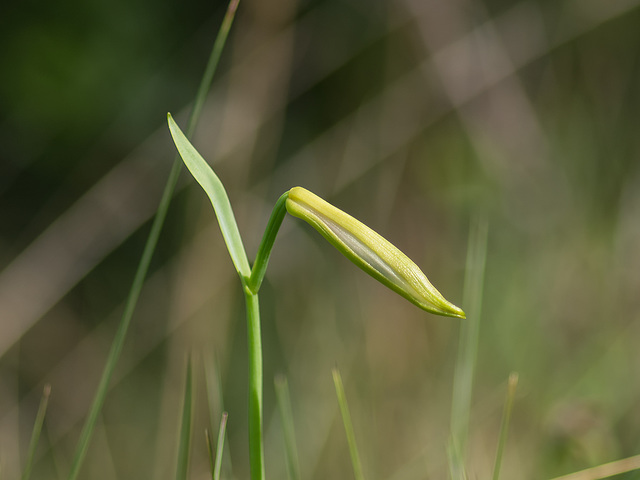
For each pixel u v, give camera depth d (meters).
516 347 1.14
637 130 1.46
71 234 1.21
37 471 1.03
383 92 1.46
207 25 1.50
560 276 1.24
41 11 1.36
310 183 1.46
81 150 1.43
